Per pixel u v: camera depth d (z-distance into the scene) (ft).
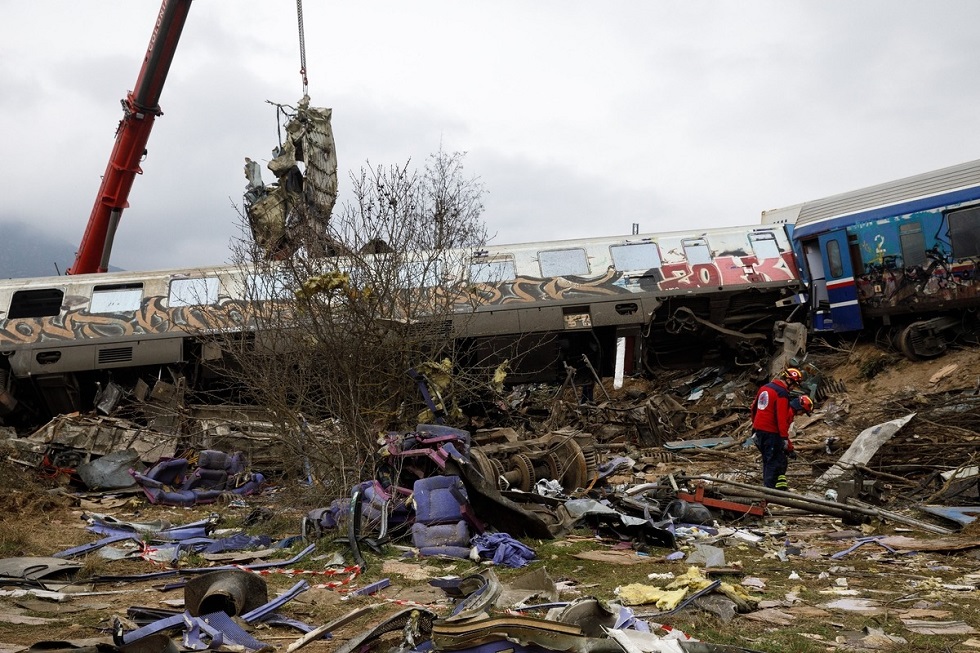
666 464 45.83
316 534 26.73
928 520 28.60
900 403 46.88
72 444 44.75
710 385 64.54
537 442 36.01
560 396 56.95
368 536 25.53
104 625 16.60
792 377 33.86
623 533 26.45
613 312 61.46
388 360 35.09
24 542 26.76
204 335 48.60
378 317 35.45
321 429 34.01
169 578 22.03
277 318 35.88
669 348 65.82
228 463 42.11
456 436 29.12
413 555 24.59
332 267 36.17
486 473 30.12
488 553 24.25
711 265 63.87
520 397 59.62
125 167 77.87
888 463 36.22
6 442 43.75
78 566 22.65
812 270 64.08
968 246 55.36
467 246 43.16
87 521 32.01
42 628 16.49
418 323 36.99
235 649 14.97
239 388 47.55
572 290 61.67
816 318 63.62
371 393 34.71
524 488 33.60
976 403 39.99
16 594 19.26
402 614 15.10
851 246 61.21
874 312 59.82
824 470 38.32
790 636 15.55
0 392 59.21
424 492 26.35
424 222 39.17
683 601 17.94
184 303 59.93
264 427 41.04
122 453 43.37
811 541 26.50
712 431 55.42
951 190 56.65
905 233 58.44
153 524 30.50
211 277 60.70
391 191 37.91
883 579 20.57
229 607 17.13
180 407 47.47
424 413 35.60
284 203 53.62
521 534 26.76
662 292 62.28
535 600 17.60
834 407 52.85
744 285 63.26
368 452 31.58
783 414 33.27
